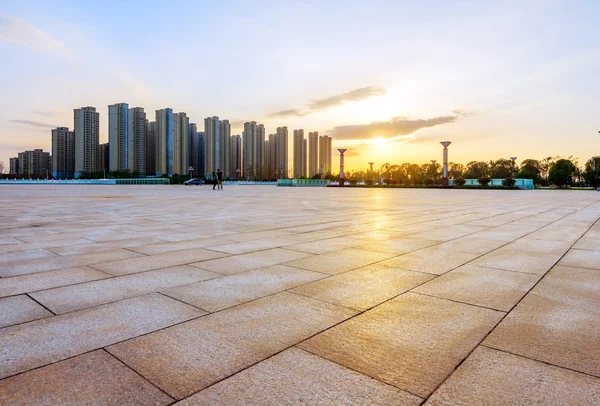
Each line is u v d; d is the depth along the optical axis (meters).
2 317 2.75
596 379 1.96
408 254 5.16
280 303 3.11
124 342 2.36
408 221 9.28
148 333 2.50
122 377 1.95
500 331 2.57
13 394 1.79
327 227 8.01
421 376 1.98
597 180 68.50
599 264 4.58
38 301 3.11
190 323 2.68
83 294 3.31
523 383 1.92
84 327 2.59
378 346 2.33
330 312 2.92
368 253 5.21
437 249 5.54
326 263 4.59
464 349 2.30
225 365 2.08
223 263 4.56
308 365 2.09
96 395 1.79
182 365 2.08
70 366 2.06
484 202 17.94
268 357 2.18
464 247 5.71
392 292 3.44
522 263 4.62
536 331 2.57
